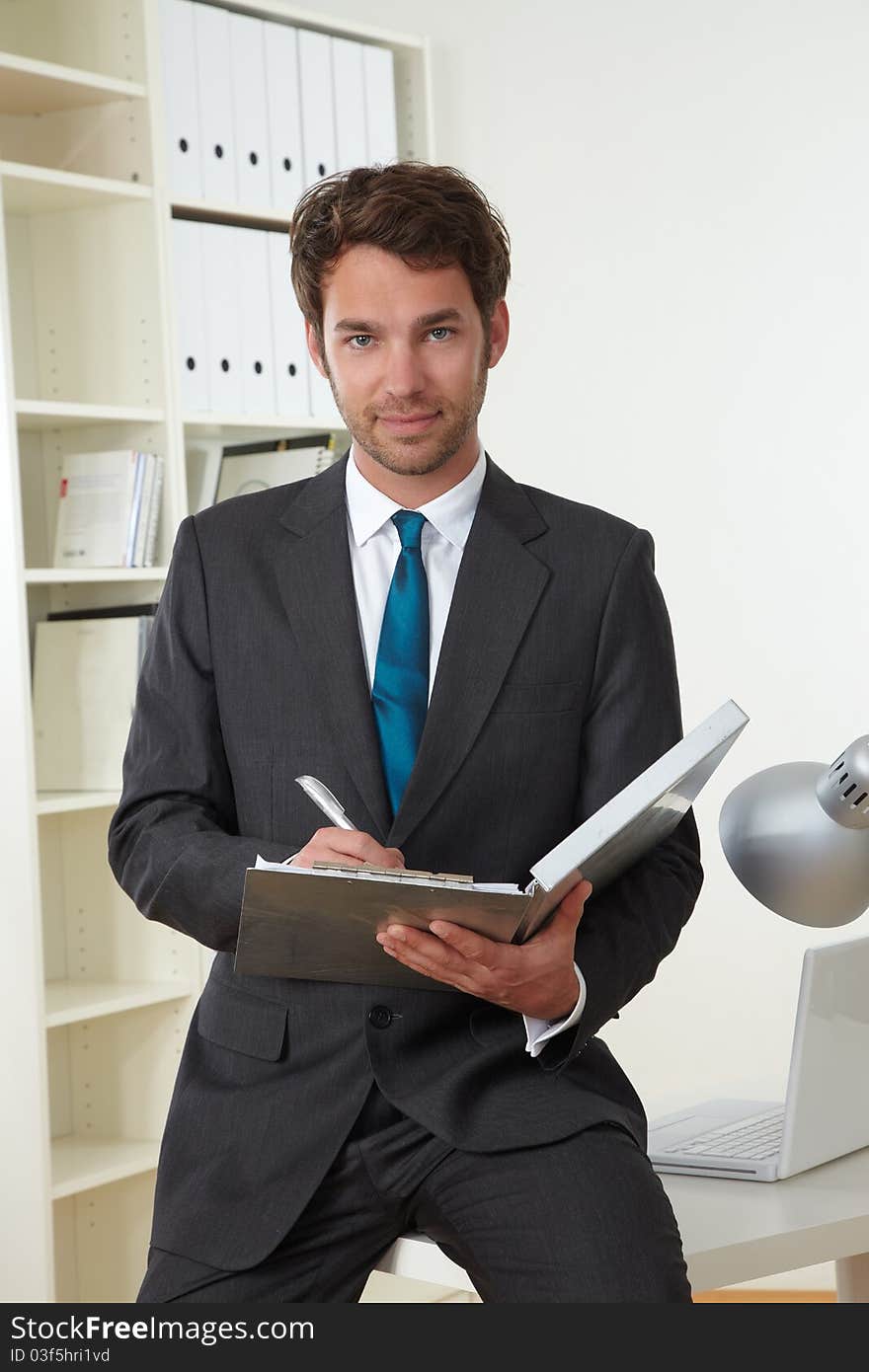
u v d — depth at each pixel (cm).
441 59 368
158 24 296
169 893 151
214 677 160
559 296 362
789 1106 168
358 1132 148
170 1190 150
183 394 302
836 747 341
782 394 341
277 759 156
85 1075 312
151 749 160
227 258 310
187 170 303
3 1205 279
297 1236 147
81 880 311
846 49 331
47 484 312
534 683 156
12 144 307
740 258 344
